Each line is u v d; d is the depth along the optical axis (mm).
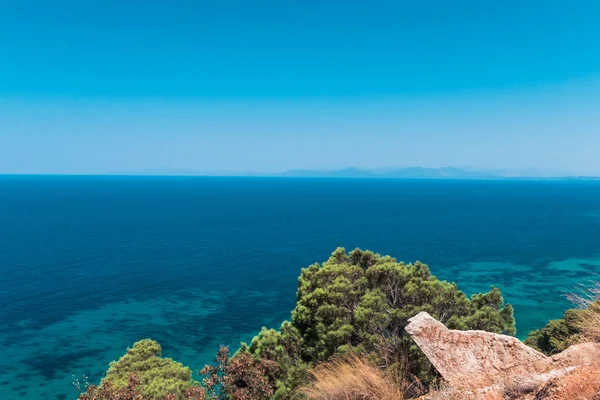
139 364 18922
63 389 35594
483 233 129250
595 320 8359
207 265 84125
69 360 40938
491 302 14031
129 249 101562
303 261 88062
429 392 7426
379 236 123562
